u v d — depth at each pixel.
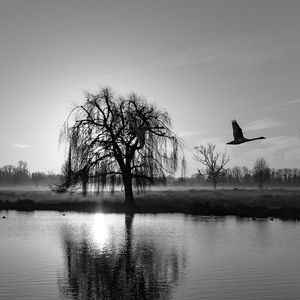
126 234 31.75
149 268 20.52
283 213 44.56
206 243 27.50
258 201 53.75
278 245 26.56
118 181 50.25
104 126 49.28
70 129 49.53
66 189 50.09
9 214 47.41
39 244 27.30
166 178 50.28
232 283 17.64
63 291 16.78
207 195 63.53
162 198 56.91
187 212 48.06
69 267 20.64
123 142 48.91
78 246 26.50
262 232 32.22
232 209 47.00
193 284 17.69
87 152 48.84
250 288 16.92
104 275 19.31
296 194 66.31
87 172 48.50
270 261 21.84
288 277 18.58
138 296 16.23
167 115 50.47
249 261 21.81
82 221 40.16
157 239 29.17
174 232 32.38
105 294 16.50
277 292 16.42
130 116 49.06
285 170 173.88
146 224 37.75
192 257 23.08
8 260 22.25
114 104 49.81
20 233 32.16
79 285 17.55
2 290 16.81
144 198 56.66
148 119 49.41
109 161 49.28
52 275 19.22
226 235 30.72
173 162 49.81
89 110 49.88
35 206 53.81
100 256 23.47
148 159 49.34
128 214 46.88
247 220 40.62
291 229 33.94
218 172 107.44
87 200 57.31
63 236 30.73
